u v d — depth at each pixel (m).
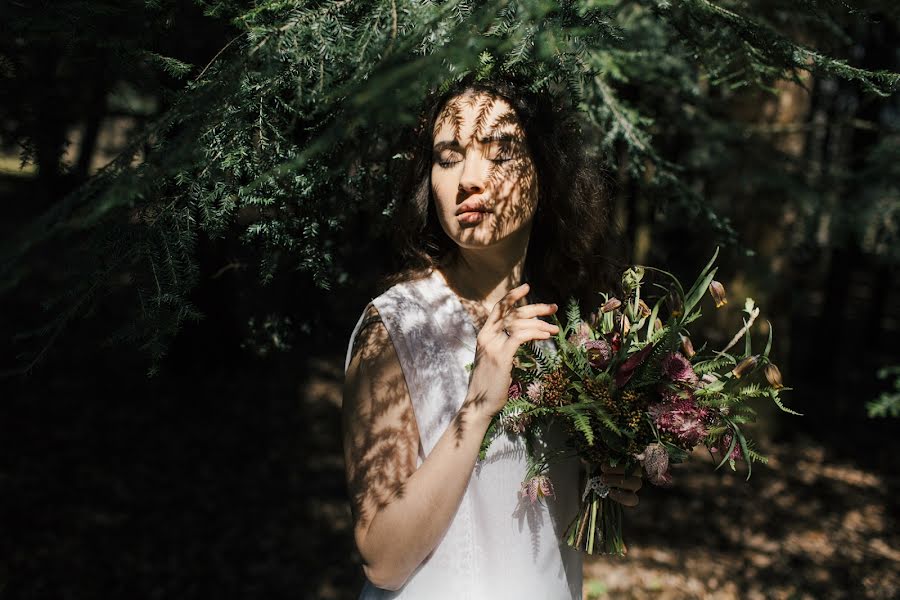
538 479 1.38
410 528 1.23
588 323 1.64
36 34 1.35
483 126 1.35
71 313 1.30
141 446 6.11
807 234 4.77
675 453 1.36
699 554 5.13
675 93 3.26
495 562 1.38
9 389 6.69
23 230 1.09
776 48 1.54
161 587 4.29
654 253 4.08
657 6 1.67
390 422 1.33
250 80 1.31
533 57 1.28
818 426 8.02
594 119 2.09
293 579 4.47
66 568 4.36
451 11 1.23
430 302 1.43
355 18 1.31
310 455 6.28
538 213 1.60
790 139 5.59
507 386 1.25
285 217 1.54
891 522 5.90
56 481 5.40
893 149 4.44
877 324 11.77
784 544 5.39
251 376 7.55
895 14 1.62
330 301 2.04
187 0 1.50
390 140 1.65
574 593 1.57
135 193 1.06
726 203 4.68
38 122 1.66
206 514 5.18
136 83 1.45
